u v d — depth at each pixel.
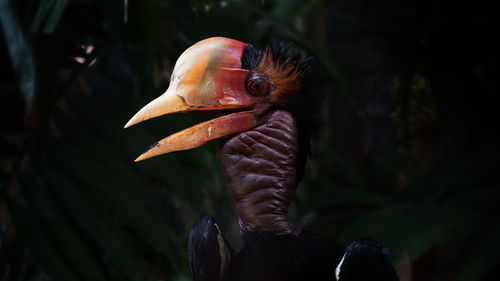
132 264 6.50
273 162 6.23
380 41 7.76
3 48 6.73
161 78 6.43
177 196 6.71
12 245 6.58
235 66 6.24
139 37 6.44
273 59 6.26
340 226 7.27
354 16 7.82
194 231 6.27
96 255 6.55
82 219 6.50
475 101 7.69
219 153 6.25
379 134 7.66
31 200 6.51
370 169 7.77
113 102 6.61
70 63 6.67
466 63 7.63
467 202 6.80
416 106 7.84
